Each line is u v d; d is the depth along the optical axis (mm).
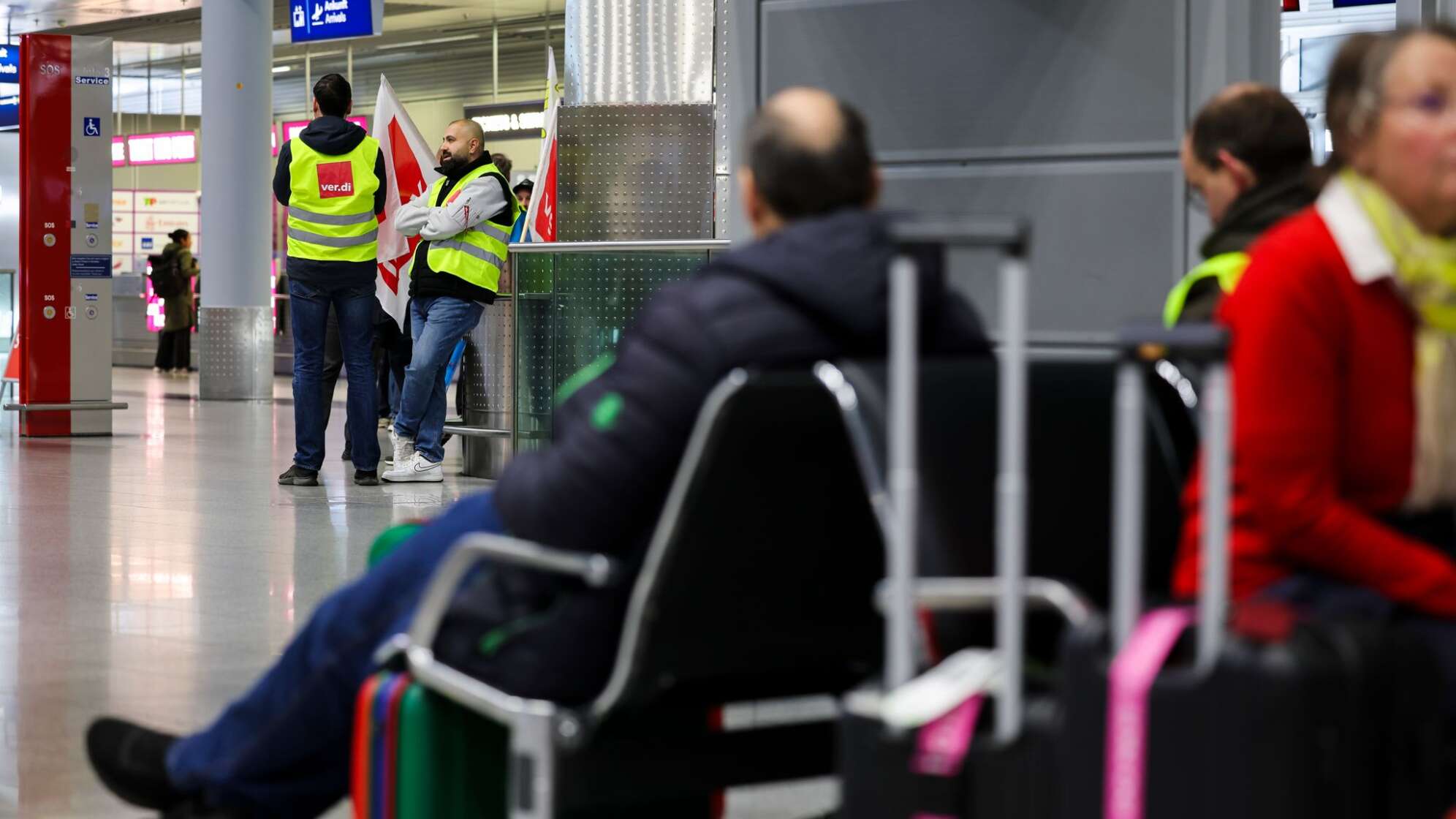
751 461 4469
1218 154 5699
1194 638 3830
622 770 4902
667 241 15617
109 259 24188
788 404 4418
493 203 17844
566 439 4723
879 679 4281
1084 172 8125
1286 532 4195
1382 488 4309
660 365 4582
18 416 27828
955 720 3941
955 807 3885
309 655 5555
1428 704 3859
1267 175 5652
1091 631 3781
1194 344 3629
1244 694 3504
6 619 10500
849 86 8688
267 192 32500
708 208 15859
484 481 18828
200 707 8352
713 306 4574
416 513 15859
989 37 8305
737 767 5230
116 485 18047
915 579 4141
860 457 4199
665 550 4477
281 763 5617
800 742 5391
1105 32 8039
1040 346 8266
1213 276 5473
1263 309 4219
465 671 4969
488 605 4992
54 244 23828
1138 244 8016
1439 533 4363
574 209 16312
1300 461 4168
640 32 15922
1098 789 3684
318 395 18141
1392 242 4172
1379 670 3658
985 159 8359
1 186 28641
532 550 4680
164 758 6090
